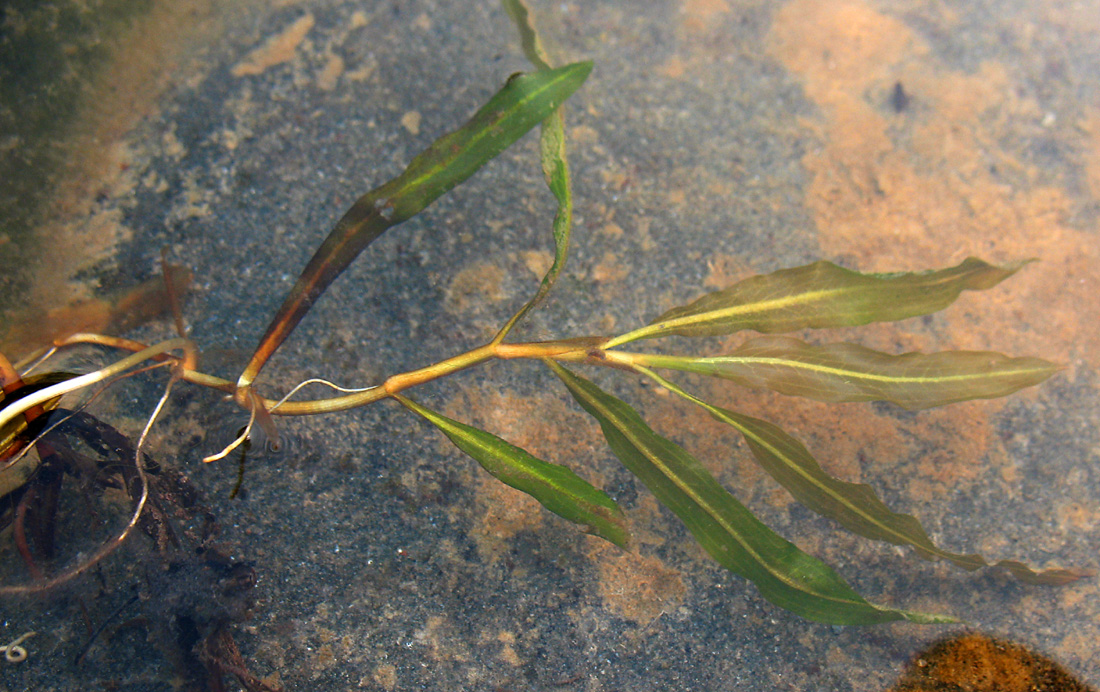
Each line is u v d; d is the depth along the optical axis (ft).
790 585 1.01
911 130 1.25
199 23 1.22
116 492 1.07
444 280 1.16
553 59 1.25
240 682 1.04
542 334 1.15
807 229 1.20
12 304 1.11
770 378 1.03
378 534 1.09
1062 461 1.14
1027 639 1.09
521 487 1.01
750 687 1.07
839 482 1.03
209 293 1.14
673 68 1.26
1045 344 1.17
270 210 1.17
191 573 1.03
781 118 1.25
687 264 1.18
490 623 1.08
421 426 1.12
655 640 1.08
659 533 1.11
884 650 1.08
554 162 1.04
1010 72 1.28
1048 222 1.21
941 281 1.01
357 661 1.06
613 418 1.03
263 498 1.09
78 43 1.18
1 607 1.04
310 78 1.22
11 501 1.03
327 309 1.14
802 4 1.30
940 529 1.12
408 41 1.24
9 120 1.15
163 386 1.10
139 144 1.18
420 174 1.04
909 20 1.30
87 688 1.04
